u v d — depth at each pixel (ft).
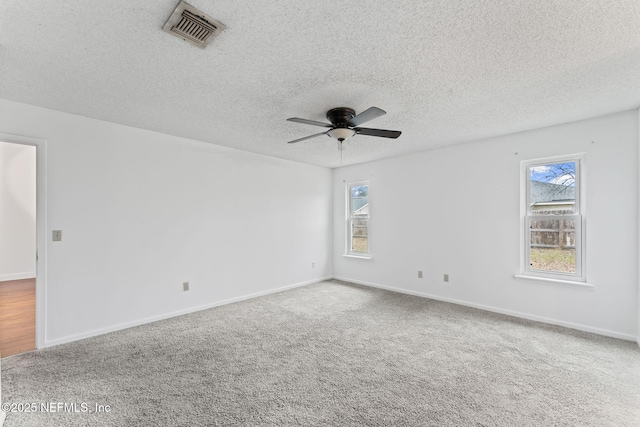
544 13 4.87
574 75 7.02
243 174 14.29
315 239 17.97
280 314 11.99
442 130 11.27
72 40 5.58
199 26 5.16
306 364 7.91
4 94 8.00
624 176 9.44
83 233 9.68
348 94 8.00
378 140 12.60
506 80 7.26
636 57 6.23
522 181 11.66
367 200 17.49
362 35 5.46
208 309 12.69
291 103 8.59
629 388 6.76
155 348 8.85
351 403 6.25
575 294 10.36
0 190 17.51
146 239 11.11
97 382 7.00
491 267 12.39
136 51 5.97
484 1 4.59
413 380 7.12
